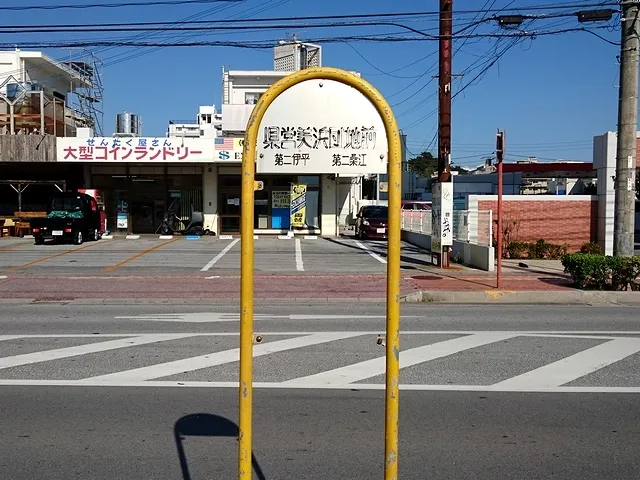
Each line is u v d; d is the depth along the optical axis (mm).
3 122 30922
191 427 5602
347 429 5562
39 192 32031
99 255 21562
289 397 6465
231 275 16844
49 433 5461
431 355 8289
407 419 5812
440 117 18266
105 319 11156
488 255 17812
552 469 4742
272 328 10219
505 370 7539
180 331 9969
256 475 4617
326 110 3566
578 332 9906
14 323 10742
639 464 4848
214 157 28938
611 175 22812
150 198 31188
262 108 3193
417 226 27359
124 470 4711
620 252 14602
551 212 23625
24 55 39031
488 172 55250
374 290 14570
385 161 3545
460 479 4559
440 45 17938
